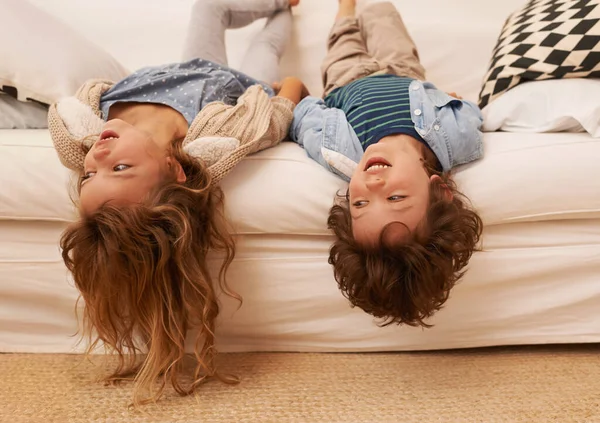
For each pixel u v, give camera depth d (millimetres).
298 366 895
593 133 818
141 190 750
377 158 769
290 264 862
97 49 1122
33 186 828
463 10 1385
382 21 1220
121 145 752
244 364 902
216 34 1242
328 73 1190
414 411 776
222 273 860
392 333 901
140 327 828
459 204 778
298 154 897
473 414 767
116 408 791
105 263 724
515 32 1020
